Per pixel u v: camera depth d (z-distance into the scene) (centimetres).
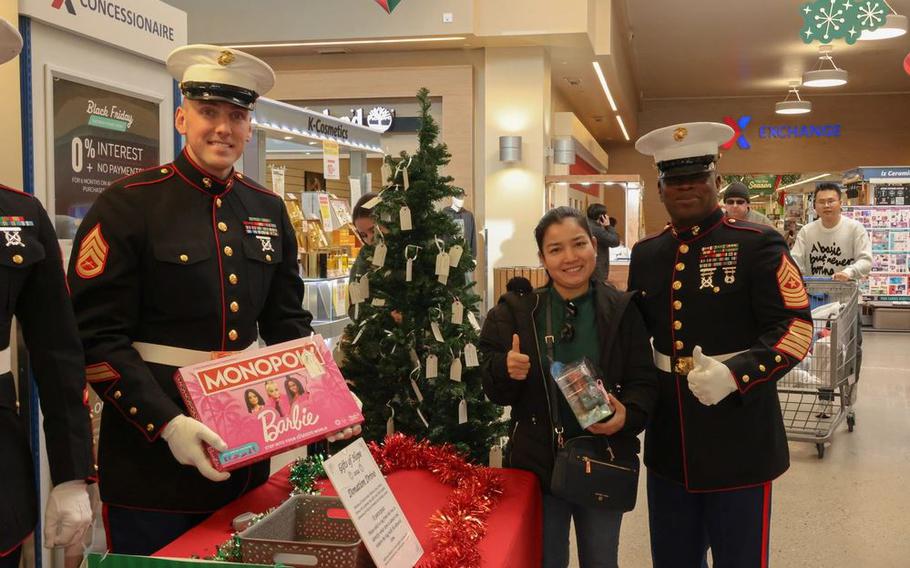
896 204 1200
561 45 954
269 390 176
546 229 222
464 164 975
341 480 145
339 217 496
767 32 1316
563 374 207
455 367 240
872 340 1084
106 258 190
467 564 161
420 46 959
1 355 162
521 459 228
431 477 222
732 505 222
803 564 345
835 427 520
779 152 1950
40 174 255
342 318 476
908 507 416
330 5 912
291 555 145
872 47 1417
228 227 207
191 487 197
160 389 184
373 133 557
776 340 210
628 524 398
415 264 248
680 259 231
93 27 271
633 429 214
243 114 200
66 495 168
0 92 241
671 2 1152
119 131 293
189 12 928
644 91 1891
